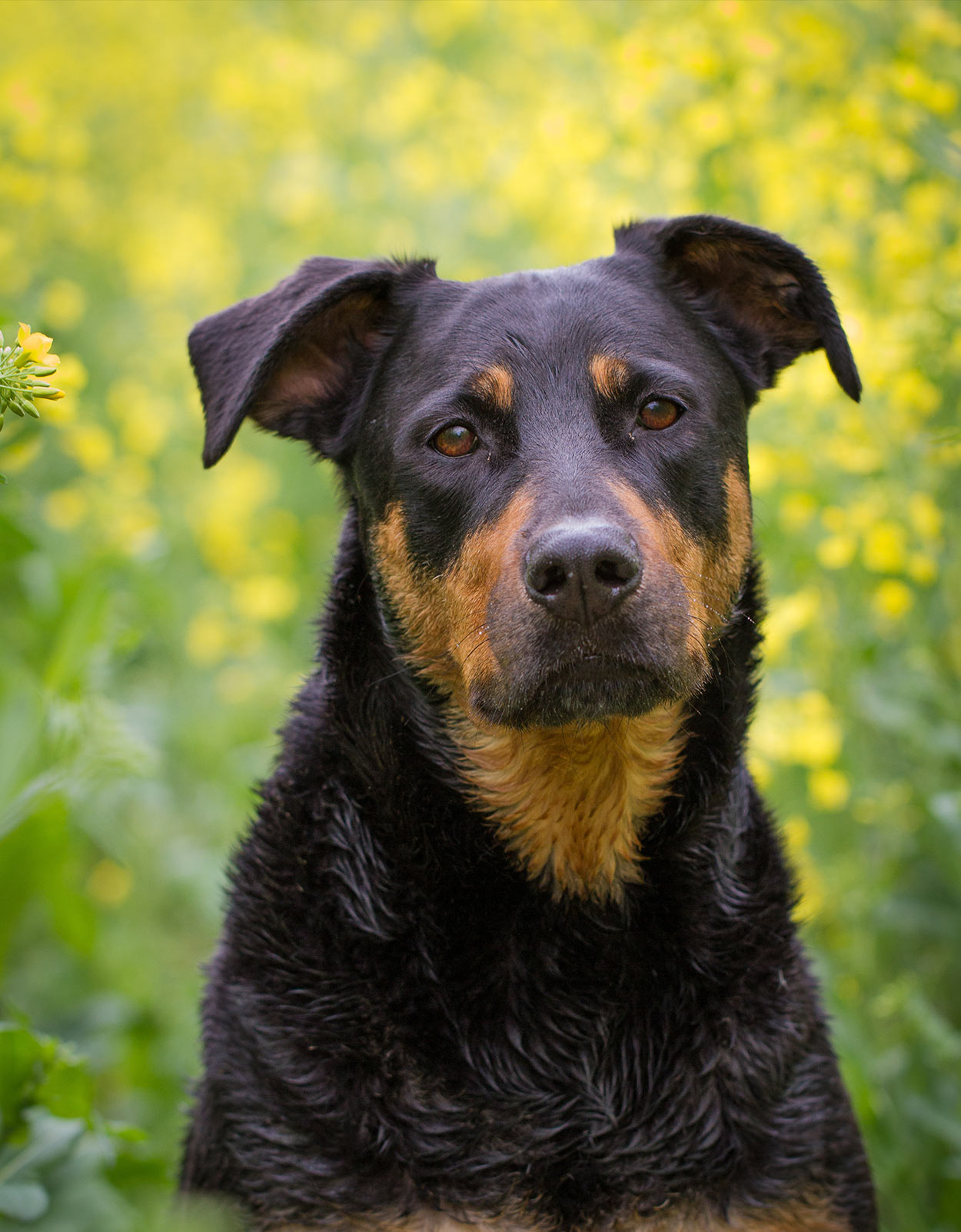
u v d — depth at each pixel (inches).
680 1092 162.6
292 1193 158.2
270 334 178.1
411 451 172.7
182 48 460.4
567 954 165.2
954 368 237.6
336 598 184.4
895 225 246.1
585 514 151.3
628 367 168.1
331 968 164.9
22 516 256.1
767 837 180.7
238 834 190.4
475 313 177.5
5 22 455.2
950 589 227.5
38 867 224.1
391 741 174.1
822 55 265.3
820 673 247.0
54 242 398.3
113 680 305.7
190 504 376.2
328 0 438.6
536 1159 159.3
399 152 391.5
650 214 295.3
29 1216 162.2
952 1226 213.8
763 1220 161.0
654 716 169.9
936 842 223.5
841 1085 176.2
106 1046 254.5
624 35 310.7
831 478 236.7
